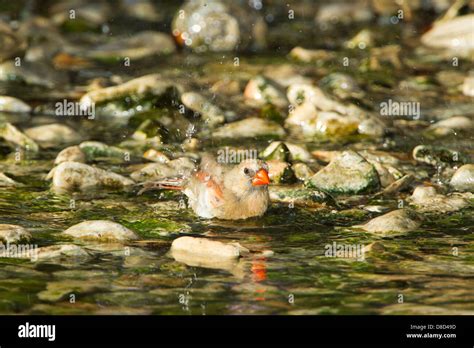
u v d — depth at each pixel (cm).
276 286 2497
